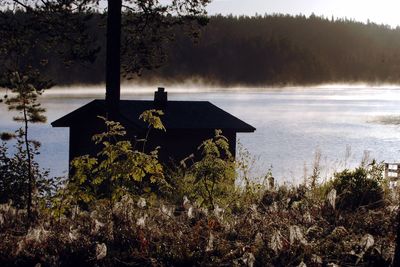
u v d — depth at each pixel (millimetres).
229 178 12570
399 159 55031
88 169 10742
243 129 24812
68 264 8500
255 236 9156
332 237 9141
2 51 22469
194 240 9023
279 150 60312
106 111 22312
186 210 11391
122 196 10258
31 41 23234
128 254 8641
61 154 54250
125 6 24078
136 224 9531
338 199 12664
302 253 8422
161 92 25703
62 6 23156
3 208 11438
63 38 23438
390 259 8266
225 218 10461
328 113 129625
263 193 13656
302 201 11789
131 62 25047
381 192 13625
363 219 10320
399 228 7141
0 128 79250
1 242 9078
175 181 15438
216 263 8336
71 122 25625
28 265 8508
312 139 73688
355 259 8453
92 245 8883
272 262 8328
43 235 9172
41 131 78500
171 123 24062
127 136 24047
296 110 138375
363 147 65500
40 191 16625
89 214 10742
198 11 24594
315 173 15195
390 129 91312
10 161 17203
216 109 26391
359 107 157875
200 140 24875
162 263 8445
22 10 23406
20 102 14539
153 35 24969
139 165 10648
